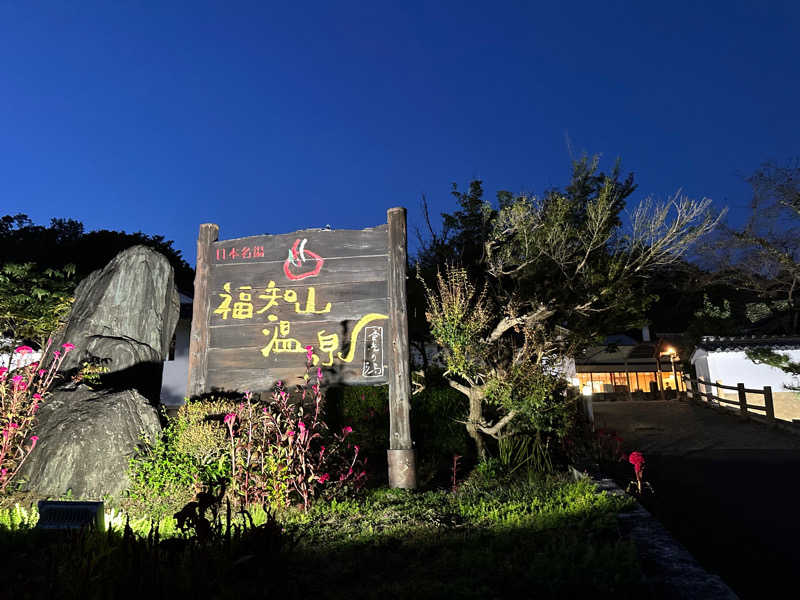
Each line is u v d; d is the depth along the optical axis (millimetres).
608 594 3270
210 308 8305
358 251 8141
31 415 6520
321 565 3898
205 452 6129
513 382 8609
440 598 3266
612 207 11078
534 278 10586
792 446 12117
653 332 32875
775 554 5305
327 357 7848
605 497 5559
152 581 2906
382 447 9523
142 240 19188
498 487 6895
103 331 9523
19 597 3168
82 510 4195
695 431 15008
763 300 25672
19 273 11773
